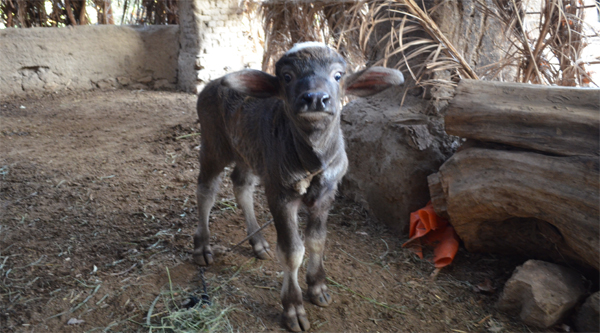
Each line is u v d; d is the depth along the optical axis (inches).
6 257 59.4
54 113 123.4
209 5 142.5
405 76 73.2
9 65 139.6
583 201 45.9
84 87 149.8
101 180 82.1
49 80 145.3
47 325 48.6
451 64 65.9
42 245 62.5
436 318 51.8
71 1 161.0
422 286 56.6
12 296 52.6
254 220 63.6
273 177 47.9
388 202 69.0
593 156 46.6
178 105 132.6
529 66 68.7
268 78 45.2
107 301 52.3
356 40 100.0
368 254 63.0
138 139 102.6
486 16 71.6
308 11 112.9
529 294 49.6
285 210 48.1
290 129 46.1
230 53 149.6
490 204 53.3
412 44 64.3
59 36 143.6
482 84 57.2
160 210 73.0
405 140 66.4
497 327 50.0
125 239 64.7
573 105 50.3
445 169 57.6
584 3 77.9
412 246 64.3
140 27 152.9
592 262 47.2
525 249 57.8
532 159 50.5
